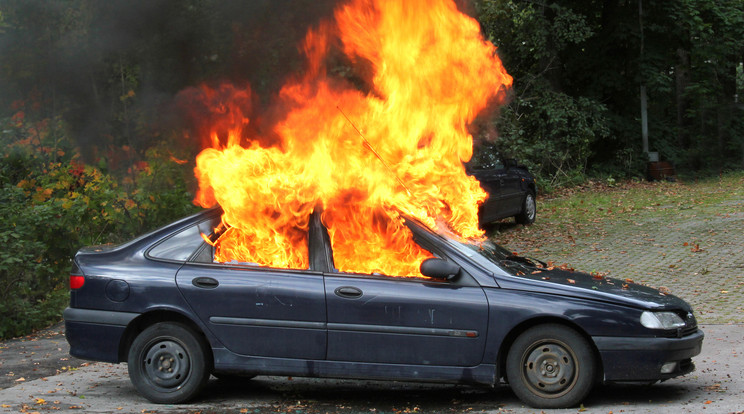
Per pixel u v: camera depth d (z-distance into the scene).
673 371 5.94
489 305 5.97
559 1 26.23
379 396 6.58
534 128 25.23
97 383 7.02
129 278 6.31
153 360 6.27
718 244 14.00
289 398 6.51
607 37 26.56
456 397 6.52
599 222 17.22
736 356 7.60
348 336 6.08
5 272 9.50
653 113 29.08
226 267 6.31
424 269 6.05
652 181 26.39
